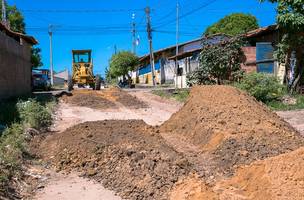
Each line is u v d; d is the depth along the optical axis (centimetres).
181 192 766
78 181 934
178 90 2841
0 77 1902
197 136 1201
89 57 3441
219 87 1416
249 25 4947
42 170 1004
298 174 681
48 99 2328
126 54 5344
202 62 2556
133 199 805
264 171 733
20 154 1033
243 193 728
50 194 845
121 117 1906
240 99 1294
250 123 1143
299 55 2223
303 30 2136
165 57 5209
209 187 773
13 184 848
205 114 1269
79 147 1098
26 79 2762
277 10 2147
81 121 1769
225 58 2452
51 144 1200
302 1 2064
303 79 2247
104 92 2805
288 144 1033
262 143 1024
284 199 640
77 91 2944
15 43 2320
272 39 2614
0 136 1169
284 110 1938
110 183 901
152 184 823
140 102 2369
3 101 1889
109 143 1101
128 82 5050
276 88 2103
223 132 1102
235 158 956
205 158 1014
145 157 946
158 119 1864
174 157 945
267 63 2641
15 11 4541
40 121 1522
